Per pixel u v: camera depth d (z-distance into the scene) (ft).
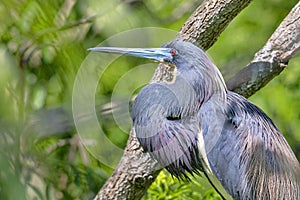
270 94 47.93
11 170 28.63
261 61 32.78
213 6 31.89
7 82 31.68
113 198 33.27
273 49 32.76
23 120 33.65
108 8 42.47
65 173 40.91
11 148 29.30
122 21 43.11
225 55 48.01
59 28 38.27
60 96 40.83
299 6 32.83
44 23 37.37
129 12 44.39
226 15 31.94
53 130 39.37
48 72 40.11
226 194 33.14
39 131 38.78
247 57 47.16
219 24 32.14
